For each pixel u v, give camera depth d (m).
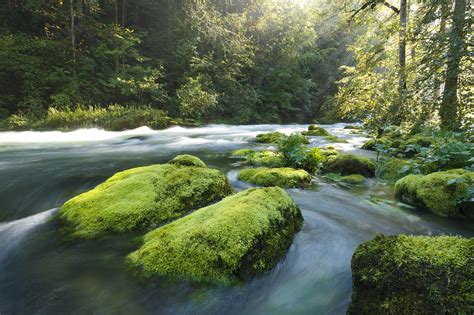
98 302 2.02
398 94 8.90
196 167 4.05
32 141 9.95
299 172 5.03
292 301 2.18
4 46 14.17
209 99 18.33
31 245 2.70
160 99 17.78
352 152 7.69
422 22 8.04
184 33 20.80
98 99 16.19
